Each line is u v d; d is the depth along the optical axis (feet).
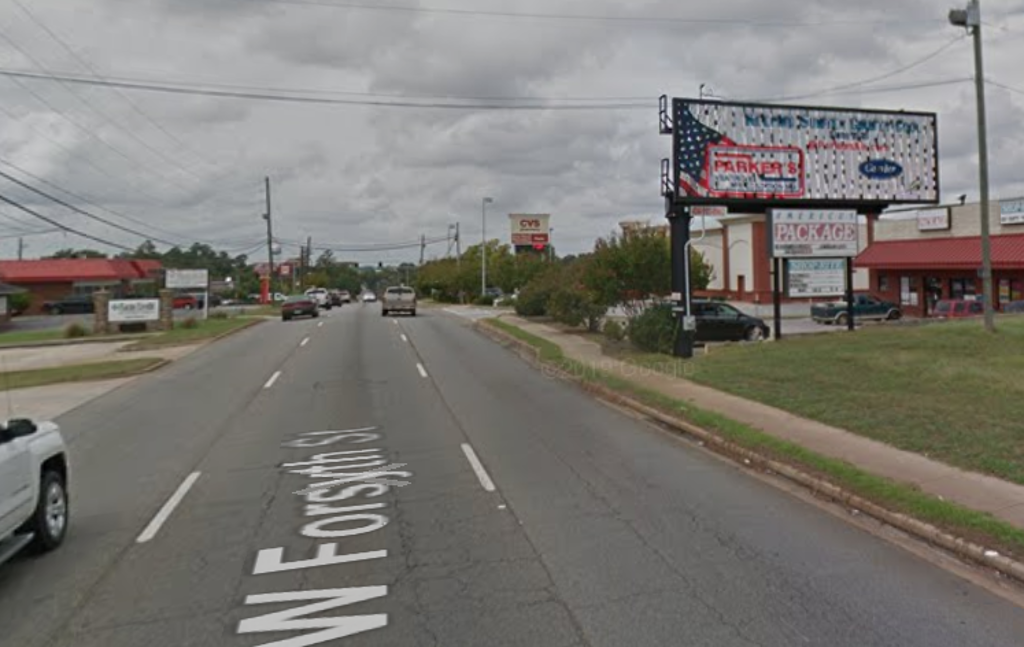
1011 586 16.97
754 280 153.38
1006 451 26.30
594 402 44.52
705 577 17.51
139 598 16.94
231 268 402.52
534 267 181.06
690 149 60.44
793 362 49.96
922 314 124.36
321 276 342.85
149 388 53.21
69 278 213.66
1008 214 107.55
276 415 41.27
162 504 24.63
